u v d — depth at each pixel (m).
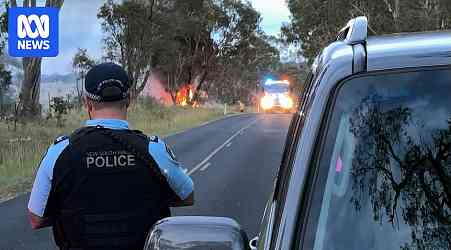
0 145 19.39
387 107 2.15
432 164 2.10
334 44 2.39
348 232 2.04
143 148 2.96
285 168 2.44
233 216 9.79
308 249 2.02
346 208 2.07
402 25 33.44
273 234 2.11
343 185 2.10
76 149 2.94
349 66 2.18
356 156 2.12
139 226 2.95
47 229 9.13
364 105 2.15
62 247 3.04
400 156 2.12
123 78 3.07
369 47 2.26
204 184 13.37
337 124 2.15
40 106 29.11
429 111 2.13
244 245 2.34
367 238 2.02
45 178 2.97
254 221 9.42
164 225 2.40
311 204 2.07
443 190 2.08
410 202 2.07
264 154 19.61
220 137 26.80
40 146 20.05
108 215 2.92
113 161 2.94
